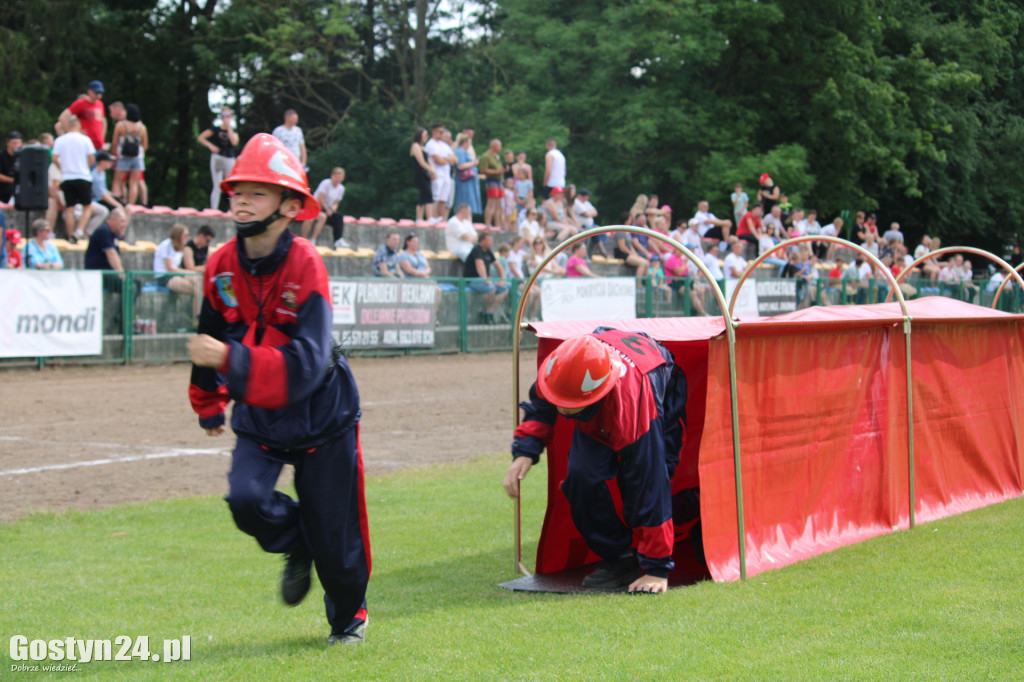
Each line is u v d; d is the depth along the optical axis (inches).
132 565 224.7
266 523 142.6
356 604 159.2
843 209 1505.9
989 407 286.5
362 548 155.3
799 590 185.8
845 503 232.7
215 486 318.3
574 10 1423.5
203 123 1535.4
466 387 585.3
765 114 1464.1
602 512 203.3
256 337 143.8
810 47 1455.5
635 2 1330.0
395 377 624.7
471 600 193.0
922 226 1713.8
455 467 350.6
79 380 551.8
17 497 300.5
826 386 227.9
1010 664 141.0
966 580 187.9
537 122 1310.3
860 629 158.7
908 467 250.4
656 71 1369.3
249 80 1437.0
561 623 169.0
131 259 672.4
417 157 881.5
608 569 206.8
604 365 183.9
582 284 808.3
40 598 197.2
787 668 141.0
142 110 1469.0
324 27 1359.5
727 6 1347.2
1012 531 234.7
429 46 1594.5
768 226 1082.1
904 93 1525.6
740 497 202.8
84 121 674.2
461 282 778.2
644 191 1434.5
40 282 568.1
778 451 215.3
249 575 216.5
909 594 178.9
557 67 1392.7
